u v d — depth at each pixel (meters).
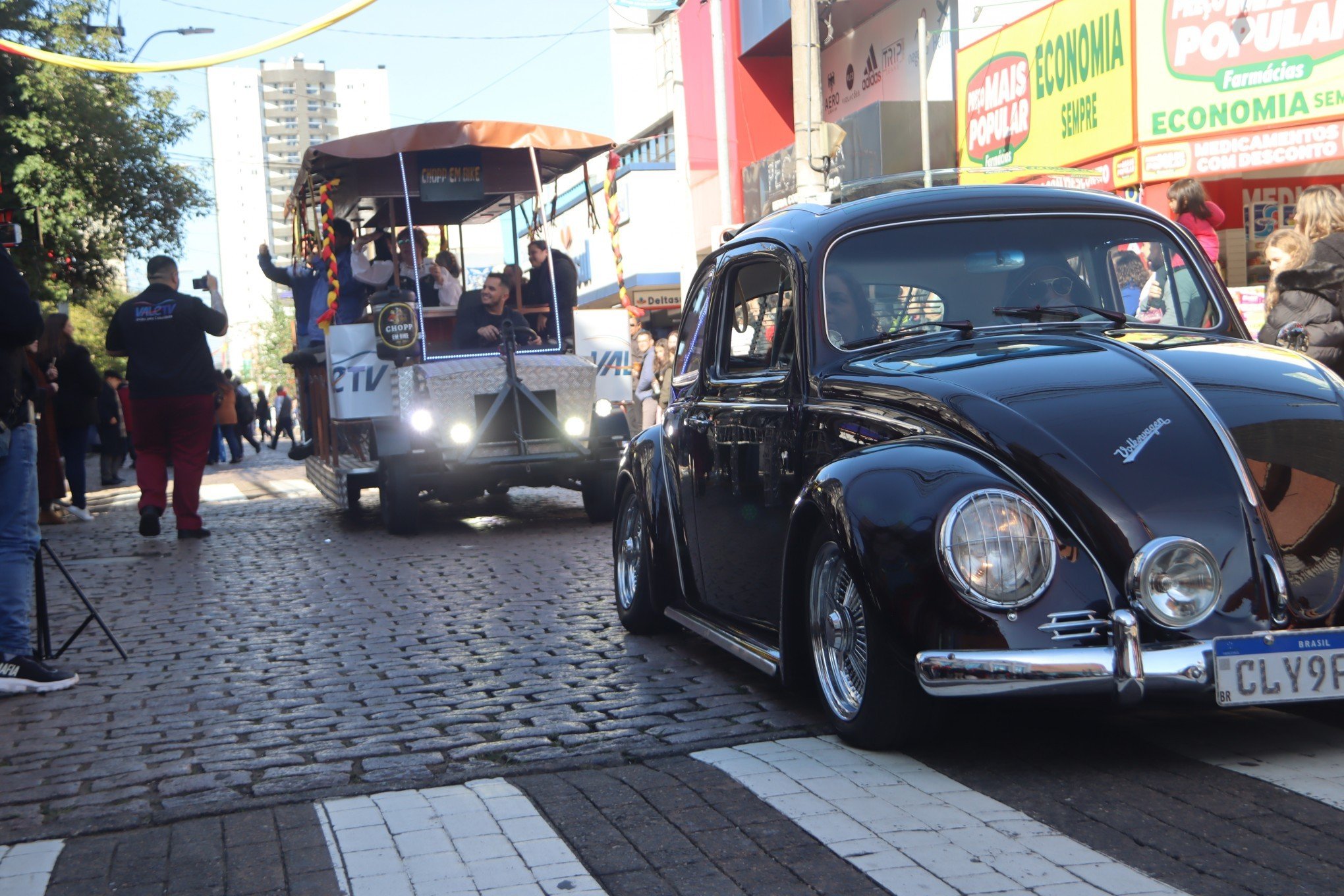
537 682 5.74
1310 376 4.34
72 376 14.67
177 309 12.00
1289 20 14.06
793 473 4.84
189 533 12.23
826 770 4.18
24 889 3.48
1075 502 3.87
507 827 3.79
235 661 6.54
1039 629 3.76
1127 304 5.15
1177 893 3.08
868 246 5.10
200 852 3.71
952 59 19.92
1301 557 3.89
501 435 11.74
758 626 5.33
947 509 3.86
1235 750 4.17
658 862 3.46
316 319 13.21
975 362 4.48
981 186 5.45
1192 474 3.91
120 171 27.05
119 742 5.05
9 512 6.09
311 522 13.45
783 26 24.47
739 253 5.69
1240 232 15.23
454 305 13.10
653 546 6.17
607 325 12.77
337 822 3.89
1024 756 4.22
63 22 25.94
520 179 13.23
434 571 9.43
